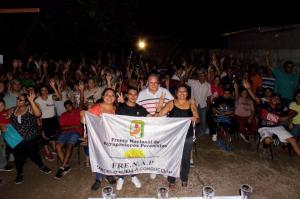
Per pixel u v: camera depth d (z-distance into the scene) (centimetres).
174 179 552
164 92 574
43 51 1578
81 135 650
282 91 816
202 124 839
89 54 1789
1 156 630
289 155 710
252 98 750
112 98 537
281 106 725
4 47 1309
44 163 674
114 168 522
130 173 530
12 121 574
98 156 521
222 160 687
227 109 770
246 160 686
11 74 850
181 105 529
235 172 628
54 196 541
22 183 587
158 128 517
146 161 529
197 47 2116
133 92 517
